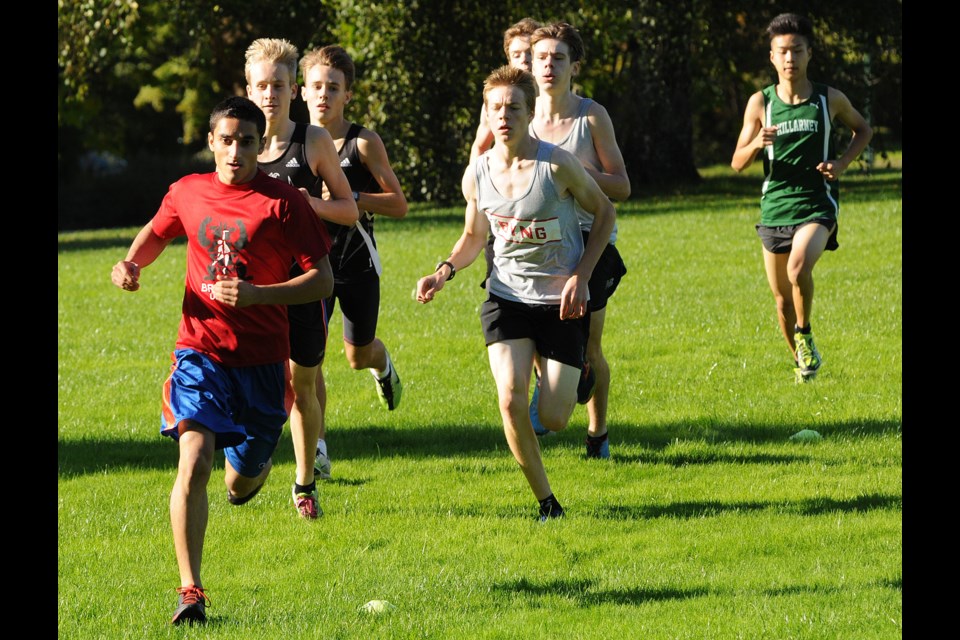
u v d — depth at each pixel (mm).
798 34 20281
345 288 16594
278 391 11766
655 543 12789
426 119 58719
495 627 10367
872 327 26094
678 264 37562
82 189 84750
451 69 58219
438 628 10422
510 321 13523
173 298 36688
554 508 13883
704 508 14156
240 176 11258
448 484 15867
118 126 102938
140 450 18844
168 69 93000
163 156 96125
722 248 40625
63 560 12789
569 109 15594
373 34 56344
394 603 11172
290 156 13898
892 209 48094
